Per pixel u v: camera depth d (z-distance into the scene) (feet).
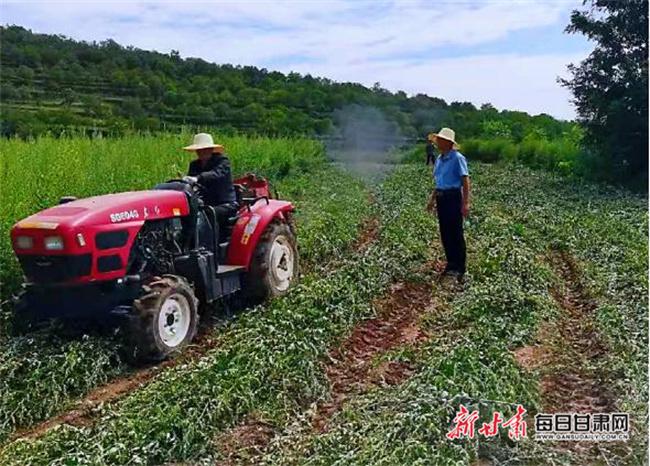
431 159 113.09
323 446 17.63
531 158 119.24
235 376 21.06
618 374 21.90
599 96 83.15
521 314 27.37
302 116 147.84
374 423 18.30
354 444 17.53
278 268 30.76
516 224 47.14
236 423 19.77
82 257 22.62
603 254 38.70
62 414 21.16
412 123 156.56
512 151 124.26
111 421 18.94
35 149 45.62
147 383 22.17
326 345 24.73
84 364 22.79
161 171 47.96
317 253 39.29
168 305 24.23
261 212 30.07
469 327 26.30
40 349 23.49
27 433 20.26
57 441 18.11
